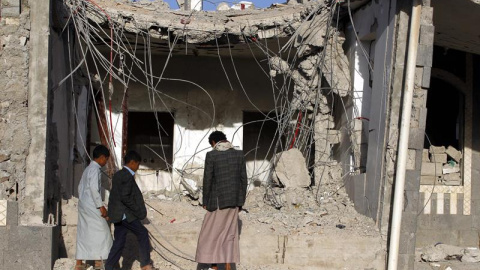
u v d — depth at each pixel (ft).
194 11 40.75
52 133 32.48
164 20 38.70
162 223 33.91
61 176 33.86
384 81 34.06
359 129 37.63
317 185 39.42
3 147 30.48
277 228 33.42
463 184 43.75
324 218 35.29
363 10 37.37
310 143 40.55
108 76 44.42
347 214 35.86
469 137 44.21
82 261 30.19
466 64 44.88
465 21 38.37
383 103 34.01
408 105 32.30
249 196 40.57
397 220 32.12
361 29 37.55
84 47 40.45
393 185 32.99
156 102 46.65
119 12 37.73
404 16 32.94
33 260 29.63
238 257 29.55
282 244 32.53
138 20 38.14
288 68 39.93
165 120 48.80
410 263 32.86
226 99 47.39
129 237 31.63
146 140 48.57
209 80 47.24
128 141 48.39
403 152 32.22
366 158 37.40
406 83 32.37
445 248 38.06
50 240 29.78
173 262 31.78
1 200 29.86
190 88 47.03
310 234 32.83
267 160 49.16
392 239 32.07
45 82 30.99
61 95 34.42
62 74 34.76
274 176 39.93
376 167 34.32
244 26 39.55
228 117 47.37
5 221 29.76
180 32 39.19
